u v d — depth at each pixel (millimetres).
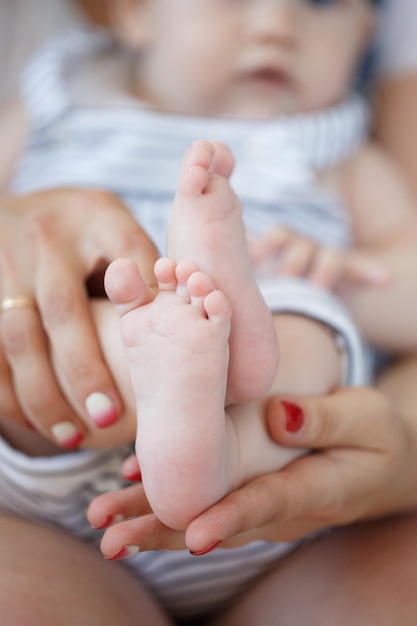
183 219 548
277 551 676
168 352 514
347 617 620
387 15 1054
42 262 626
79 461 639
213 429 519
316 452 606
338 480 588
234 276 545
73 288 612
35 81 972
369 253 872
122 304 522
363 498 613
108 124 898
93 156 886
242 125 899
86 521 670
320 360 646
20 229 652
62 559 635
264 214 867
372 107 1068
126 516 564
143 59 995
